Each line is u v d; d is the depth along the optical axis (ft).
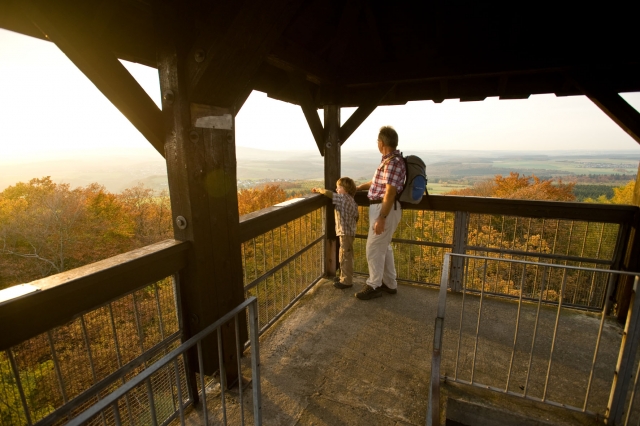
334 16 9.73
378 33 9.90
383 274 11.49
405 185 10.03
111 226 55.31
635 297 5.42
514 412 6.35
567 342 8.84
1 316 3.43
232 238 6.75
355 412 6.60
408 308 10.64
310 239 11.84
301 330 9.45
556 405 6.32
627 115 8.43
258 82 9.89
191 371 6.50
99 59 4.53
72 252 51.11
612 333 9.23
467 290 11.74
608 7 7.89
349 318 10.06
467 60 9.49
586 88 8.69
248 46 5.05
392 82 10.62
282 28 5.22
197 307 6.07
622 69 8.84
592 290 10.37
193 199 5.58
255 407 5.27
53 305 3.92
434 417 3.70
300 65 8.99
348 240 11.57
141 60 6.11
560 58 8.57
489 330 9.40
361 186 12.23
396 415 6.52
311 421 6.40
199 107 5.47
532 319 9.95
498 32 9.08
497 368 7.82
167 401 6.14
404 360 8.15
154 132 5.36
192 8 5.10
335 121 11.81
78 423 2.50
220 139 6.07
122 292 4.77
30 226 48.32
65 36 4.17
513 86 10.81
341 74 11.03
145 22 5.95
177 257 5.65
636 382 5.63
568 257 10.36
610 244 9.86
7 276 46.62
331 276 13.14
